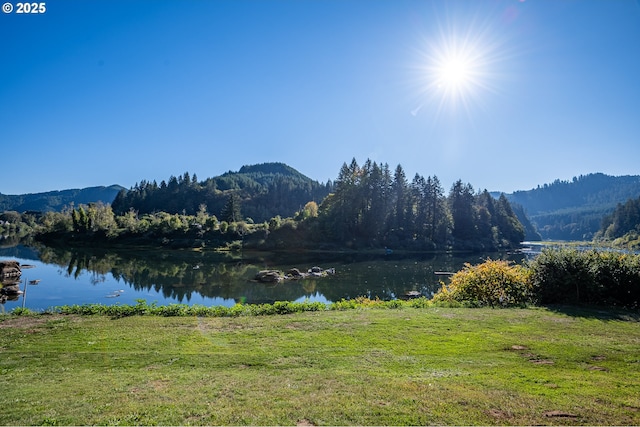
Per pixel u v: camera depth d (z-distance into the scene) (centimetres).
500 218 10269
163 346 928
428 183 8644
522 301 1558
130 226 8656
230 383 683
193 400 609
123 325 1134
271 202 14338
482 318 1212
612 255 1534
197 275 4159
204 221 8894
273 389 652
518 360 812
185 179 15688
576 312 1318
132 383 690
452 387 654
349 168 8688
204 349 902
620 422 535
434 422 533
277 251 7194
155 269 4603
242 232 8238
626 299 1448
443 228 8419
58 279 3681
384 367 770
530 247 10912
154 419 546
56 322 1166
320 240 7500
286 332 1048
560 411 565
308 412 562
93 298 2830
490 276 1647
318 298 2959
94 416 557
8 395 636
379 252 7244
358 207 8081
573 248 1622
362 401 598
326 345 926
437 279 3969
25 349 905
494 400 602
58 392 649
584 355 842
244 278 3969
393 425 525
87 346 927
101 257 5909
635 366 775
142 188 15562
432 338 981
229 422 535
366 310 1376
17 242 8750
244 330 1073
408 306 1495
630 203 10750
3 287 3083
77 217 9050
